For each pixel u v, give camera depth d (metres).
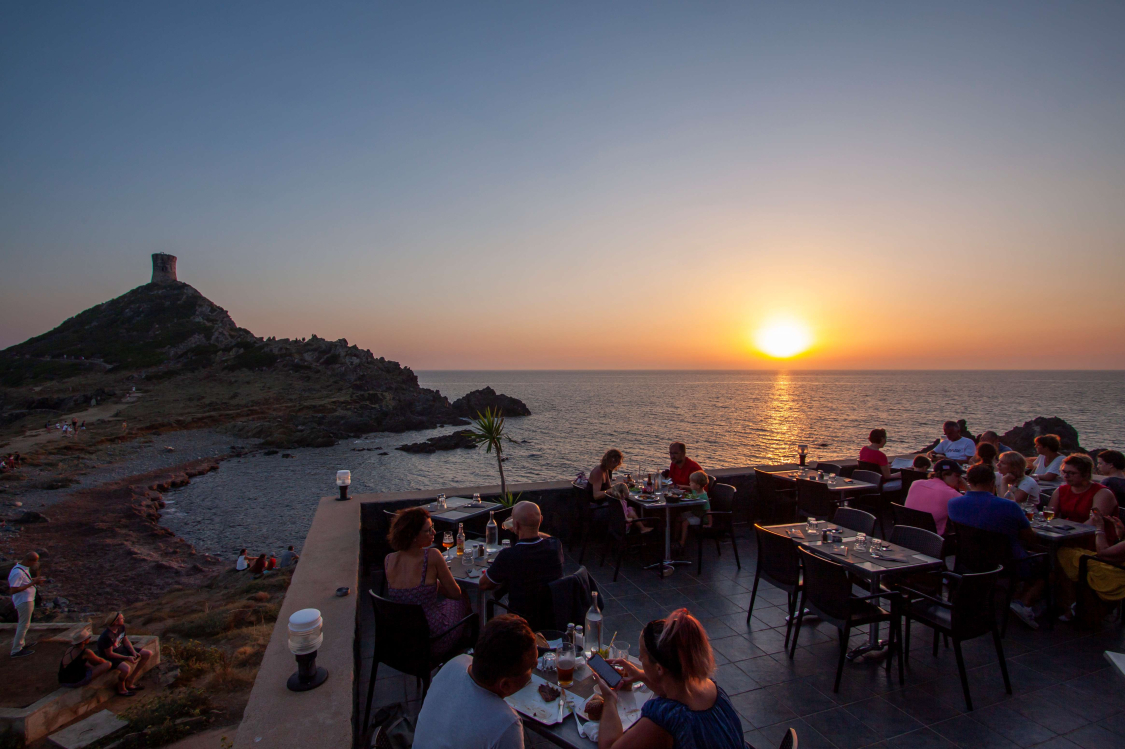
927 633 5.67
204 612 16.62
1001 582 5.48
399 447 67.06
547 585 4.02
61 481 42.75
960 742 3.91
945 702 4.41
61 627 9.99
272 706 3.02
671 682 2.23
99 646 9.14
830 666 4.96
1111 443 57.88
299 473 51.78
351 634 3.88
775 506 9.00
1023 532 5.52
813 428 80.06
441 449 64.75
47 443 60.47
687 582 6.90
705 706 2.20
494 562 4.23
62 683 8.51
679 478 8.40
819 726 4.09
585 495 7.77
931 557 5.11
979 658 5.14
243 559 23.59
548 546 4.23
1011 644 5.41
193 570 25.55
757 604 6.28
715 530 7.32
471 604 4.85
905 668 4.93
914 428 78.19
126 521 34.06
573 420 94.25
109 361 120.06
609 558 7.77
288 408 85.50
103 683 8.81
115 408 86.06
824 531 5.66
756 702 4.40
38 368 116.81
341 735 2.77
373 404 92.44
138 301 151.50
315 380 107.12
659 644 2.23
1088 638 5.53
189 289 159.88
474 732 2.21
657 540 7.40
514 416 101.38
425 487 47.09
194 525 34.59
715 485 7.73
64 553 27.45
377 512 7.54
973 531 5.66
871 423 84.94
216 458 57.84
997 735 3.99
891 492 9.77
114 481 45.03
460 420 94.50
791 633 5.59
